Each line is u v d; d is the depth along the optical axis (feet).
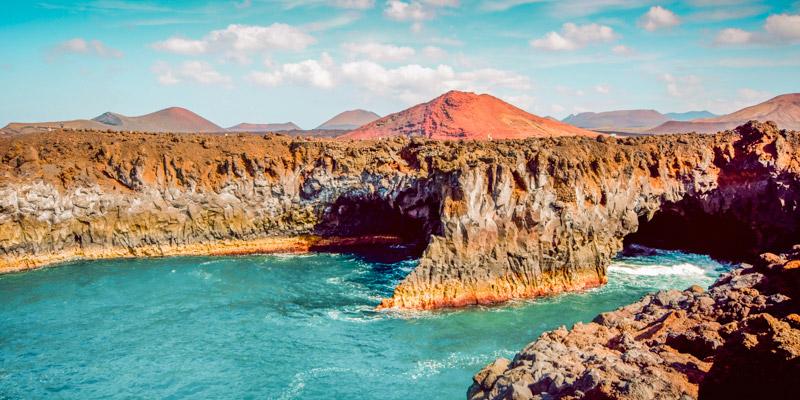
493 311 172.86
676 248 249.75
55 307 178.70
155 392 124.88
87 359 141.38
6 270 222.07
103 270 222.07
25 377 132.36
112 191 243.60
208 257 244.22
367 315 169.89
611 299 182.50
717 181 228.22
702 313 86.33
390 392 122.31
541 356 76.43
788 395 49.19
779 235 218.59
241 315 170.50
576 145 218.59
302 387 125.59
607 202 204.23
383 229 264.31
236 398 121.60
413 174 227.61
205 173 252.21
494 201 188.44
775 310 77.41
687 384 63.82
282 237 257.96
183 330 159.22
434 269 180.55
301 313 171.83
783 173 219.20
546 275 192.24
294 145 261.65
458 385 124.47
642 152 221.05
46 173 237.45
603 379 63.82
